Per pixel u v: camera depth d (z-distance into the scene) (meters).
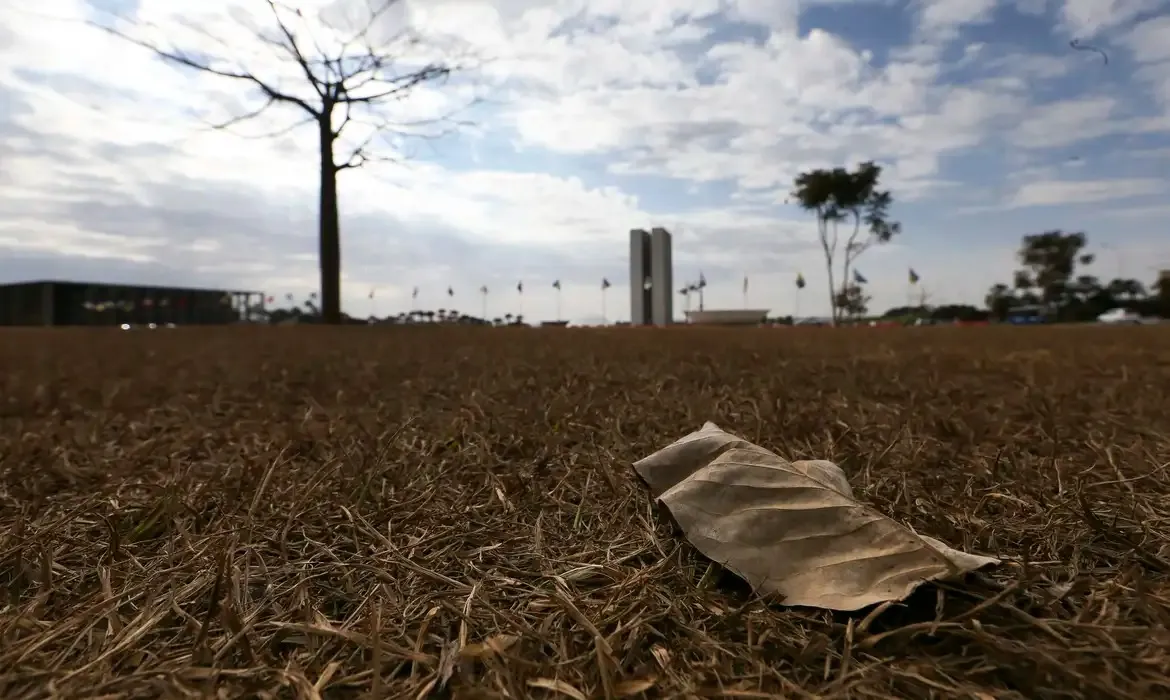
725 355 5.78
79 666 0.92
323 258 15.76
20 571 1.24
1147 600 1.00
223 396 3.68
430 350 7.01
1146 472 1.77
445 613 1.06
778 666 0.89
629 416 2.74
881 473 1.82
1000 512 1.52
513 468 1.96
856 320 53.06
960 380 3.99
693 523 1.21
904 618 1.00
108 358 6.27
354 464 1.91
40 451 2.30
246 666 0.91
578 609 1.04
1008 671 0.86
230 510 1.59
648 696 0.81
